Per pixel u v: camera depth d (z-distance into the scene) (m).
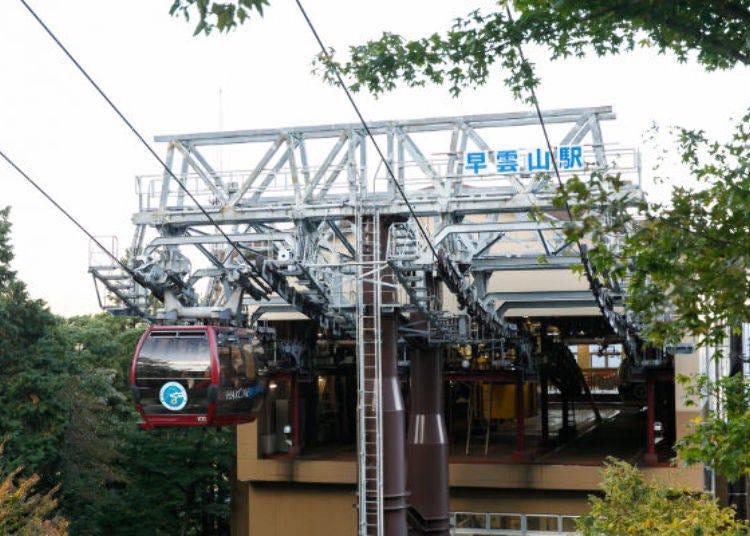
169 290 29.02
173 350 26.19
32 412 33.69
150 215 29.47
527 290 43.53
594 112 26.78
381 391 29.48
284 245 30.33
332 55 13.34
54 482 35.91
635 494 21.52
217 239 29.17
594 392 82.06
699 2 10.04
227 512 52.41
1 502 22.95
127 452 47.31
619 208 10.05
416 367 37.97
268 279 28.59
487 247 31.89
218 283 32.31
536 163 27.09
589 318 47.75
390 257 27.61
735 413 12.55
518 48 12.39
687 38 10.39
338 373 49.34
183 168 29.66
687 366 39.97
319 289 29.86
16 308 35.53
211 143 29.47
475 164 27.50
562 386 53.12
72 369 38.34
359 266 28.53
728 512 19.34
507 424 62.59
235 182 29.67
